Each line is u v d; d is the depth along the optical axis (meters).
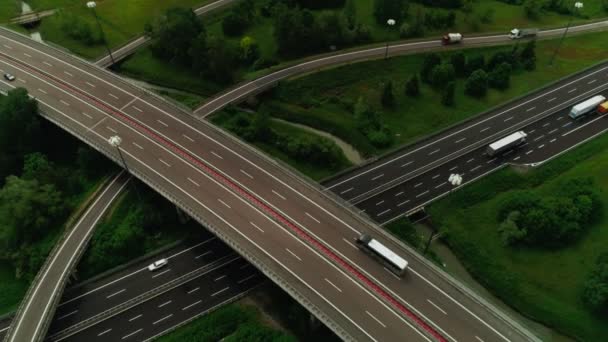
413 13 169.38
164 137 106.31
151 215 98.00
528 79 139.00
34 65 128.75
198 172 97.62
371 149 116.06
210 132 108.25
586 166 110.00
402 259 78.56
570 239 93.94
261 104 130.25
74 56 131.62
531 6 169.38
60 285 84.44
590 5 181.12
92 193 104.19
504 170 109.00
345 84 135.88
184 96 136.00
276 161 99.69
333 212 89.81
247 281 91.38
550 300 86.69
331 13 146.62
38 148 114.88
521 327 70.19
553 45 155.25
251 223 87.06
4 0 167.88
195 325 83.88
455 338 71.00
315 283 77.38
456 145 115.38
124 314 86.38
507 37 158.50
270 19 163.12
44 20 160.75
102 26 157.12
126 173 108.44
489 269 91.56
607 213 98.94
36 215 96.75
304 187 94.94
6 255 94.62
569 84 135.75
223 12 164.25
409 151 113.81
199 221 87.00
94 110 113.50
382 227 88.75
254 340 80.31
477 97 131.75
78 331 84.00
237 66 145.50
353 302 74.94
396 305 74.94
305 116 126.19
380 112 125.50
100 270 92.81
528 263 92.19
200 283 91.12
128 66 143.88
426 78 136.75
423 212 102.19
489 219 99.31
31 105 110.62
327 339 82.44
